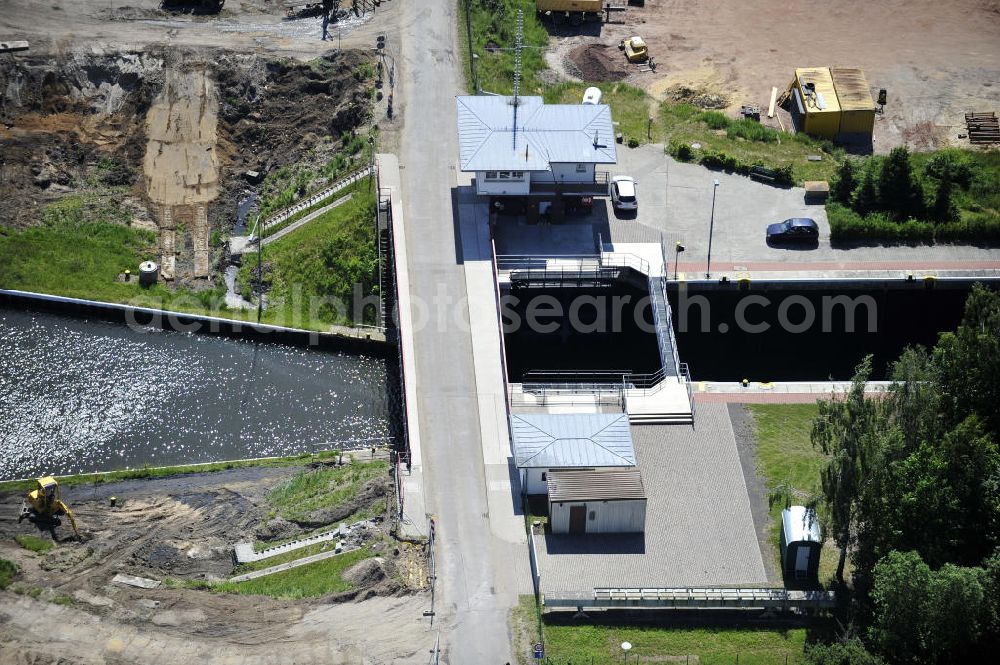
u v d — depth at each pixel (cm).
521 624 9200
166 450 10956
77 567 9675
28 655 8962
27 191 12912
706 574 9556
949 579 8450
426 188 12575
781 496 10031
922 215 12506
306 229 12519
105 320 12031
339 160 13025
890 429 9294
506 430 10619
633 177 12838
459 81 13688
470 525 9894
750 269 11950
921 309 12112
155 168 13150
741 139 13475
